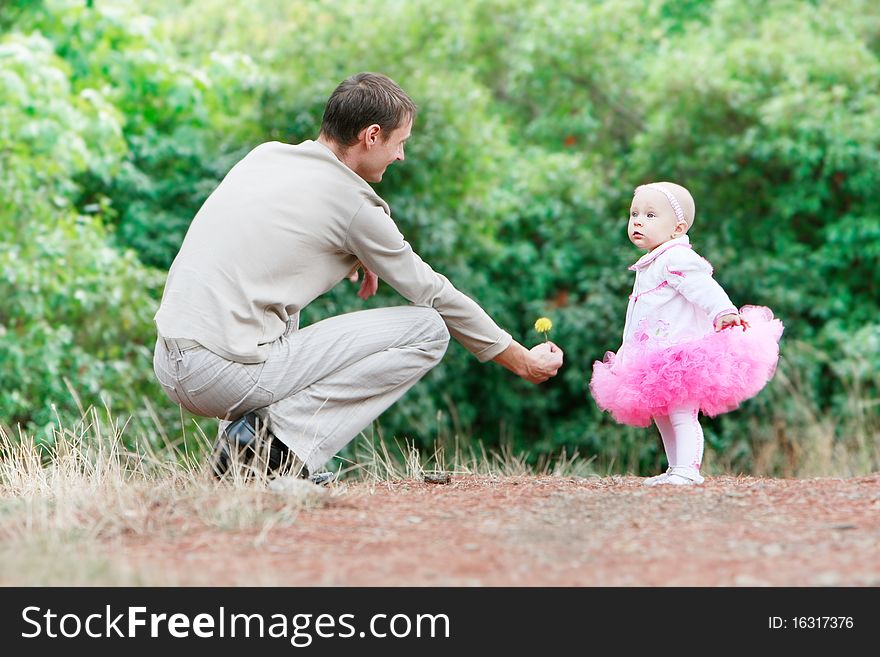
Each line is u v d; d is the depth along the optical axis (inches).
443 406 1066.7
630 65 1255.5
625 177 1194.6
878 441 823.1
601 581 250.1
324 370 376.5
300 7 1136.8
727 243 1099.9
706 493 352.8
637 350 411.5
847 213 1098.1
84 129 882.8
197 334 362.3
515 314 1150.3
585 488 383.2
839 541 283.7
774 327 414.9
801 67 1106.1
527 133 1280.8
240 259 365.7
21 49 845.2
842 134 1055.6
